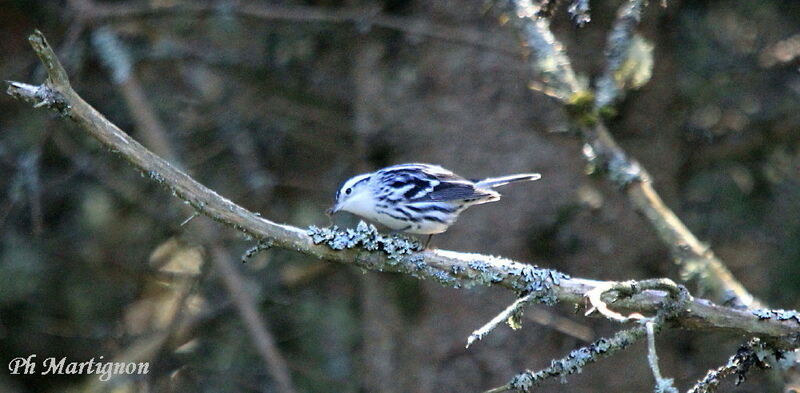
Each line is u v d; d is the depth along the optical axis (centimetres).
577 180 1152
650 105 1212
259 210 1395
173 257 1479
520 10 915
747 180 1384
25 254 1375
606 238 1145
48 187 1346
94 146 1380
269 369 1172
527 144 1162
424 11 1239
